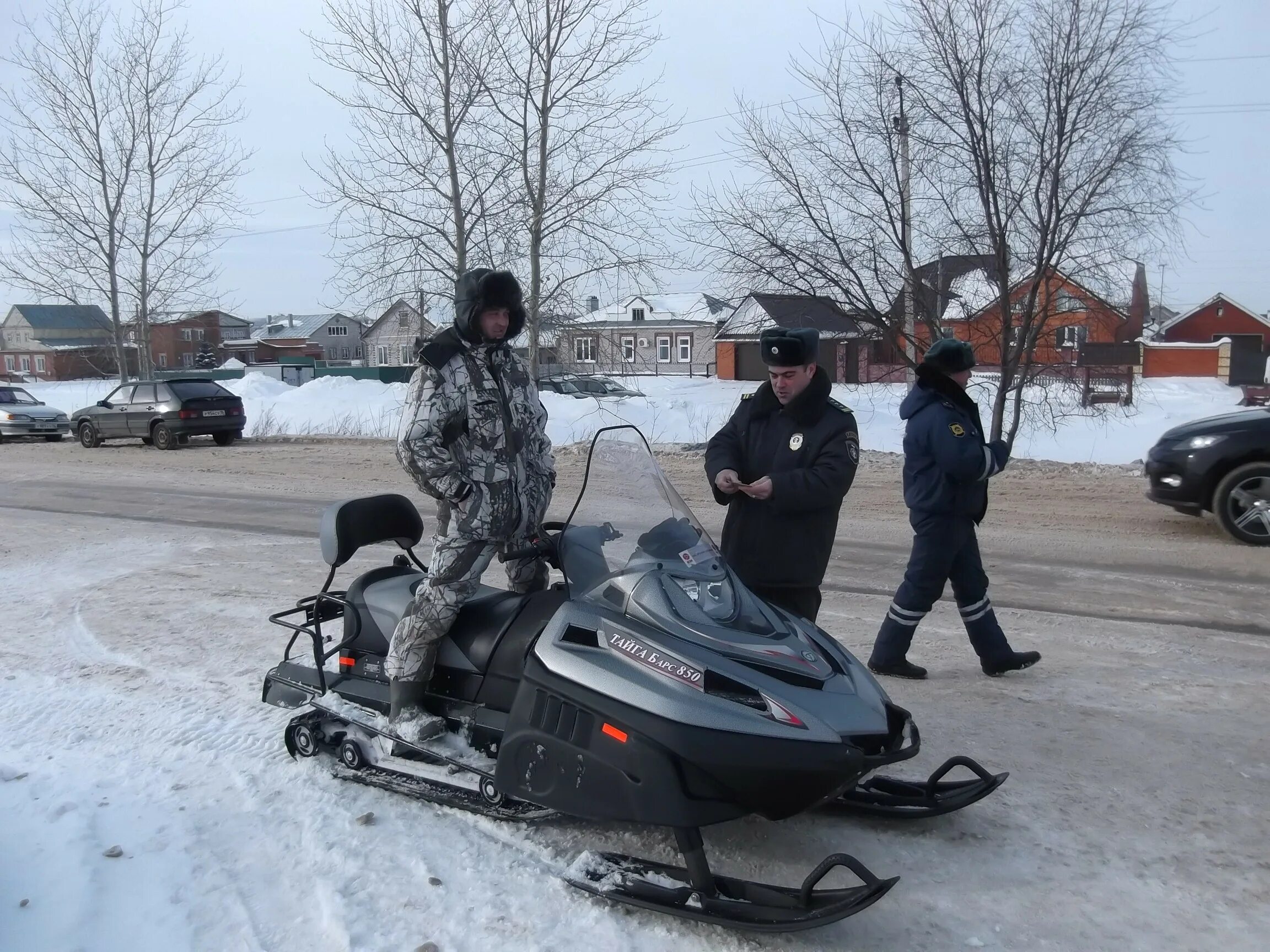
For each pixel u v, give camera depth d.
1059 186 13.27
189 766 4.21
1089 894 3.23
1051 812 3.78
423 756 3.84
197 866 3.40
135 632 6.20
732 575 3.52
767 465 4.18
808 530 4.13
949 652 5.77
